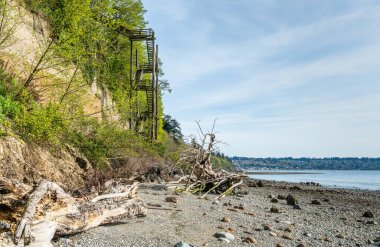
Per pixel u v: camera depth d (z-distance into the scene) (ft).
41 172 30.55
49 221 16.93
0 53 39.22
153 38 100.68
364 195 86.48
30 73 36.45
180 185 54.08
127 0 104.63
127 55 109.70
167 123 212.23
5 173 26.43
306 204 54.34
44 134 33.96
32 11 53.47
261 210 40.45
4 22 36.99
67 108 39.34
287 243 24.27
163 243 20.22
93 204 20.43
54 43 37.22
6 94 33.60
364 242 27.43
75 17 35.76
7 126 30.45
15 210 16.30
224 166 65.31
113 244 18.89
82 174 36.91
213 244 21.52
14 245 14.74
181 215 30.07
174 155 74.74
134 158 56.34
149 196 40.83
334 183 173.88
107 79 69.72
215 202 41.32
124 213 22.66
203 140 53.67
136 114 73.97
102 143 45.50
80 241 18.70
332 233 30.14
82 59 38.50
